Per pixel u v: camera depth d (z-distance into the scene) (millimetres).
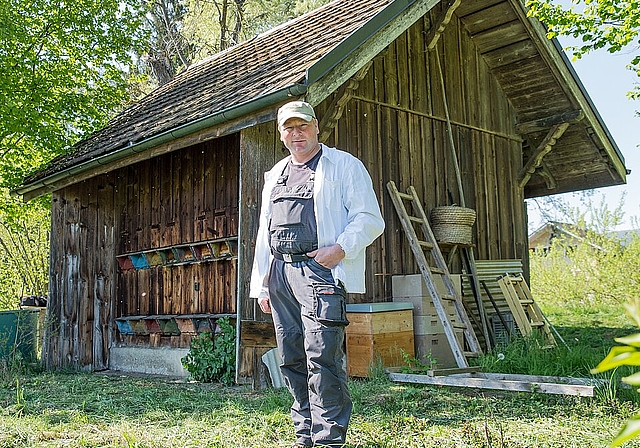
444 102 9305
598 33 8828
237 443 3842
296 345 3531
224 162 7848
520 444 3631
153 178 8930
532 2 8797
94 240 9344
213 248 7820
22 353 9609
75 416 4766
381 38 6910
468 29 9852
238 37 21828
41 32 12258
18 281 18531
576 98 9734
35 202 13492
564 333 11422
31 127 11719
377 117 8359
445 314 7324
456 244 8633
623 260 18156
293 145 3504
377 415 4469
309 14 9898
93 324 9180
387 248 8148
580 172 10969
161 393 6059
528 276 10383
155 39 22484
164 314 8508
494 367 6723
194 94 8445
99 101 12852
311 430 3363
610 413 4453
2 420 4598
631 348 915
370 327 6812
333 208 3357
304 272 3344
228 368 6797
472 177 9664
